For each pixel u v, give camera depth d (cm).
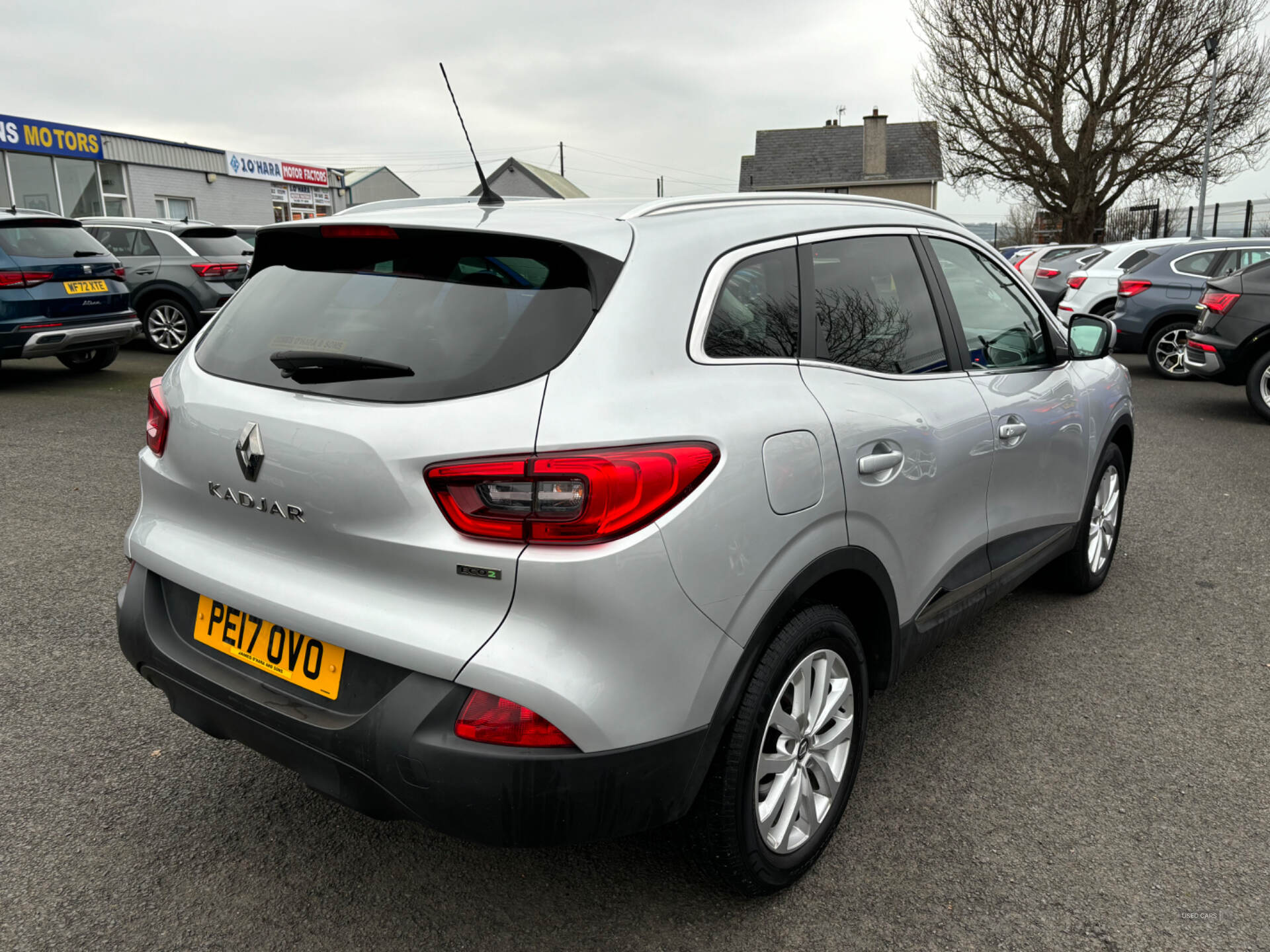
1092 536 430
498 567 178
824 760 241
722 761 207
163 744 298
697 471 189
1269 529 545
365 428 188
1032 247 2394
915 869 244
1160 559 491
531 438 178
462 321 198
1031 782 285
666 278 204
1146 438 816
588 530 177
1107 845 255
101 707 319
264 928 221
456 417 183
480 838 185
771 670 212
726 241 223
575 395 182
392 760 184
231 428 212
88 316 939
